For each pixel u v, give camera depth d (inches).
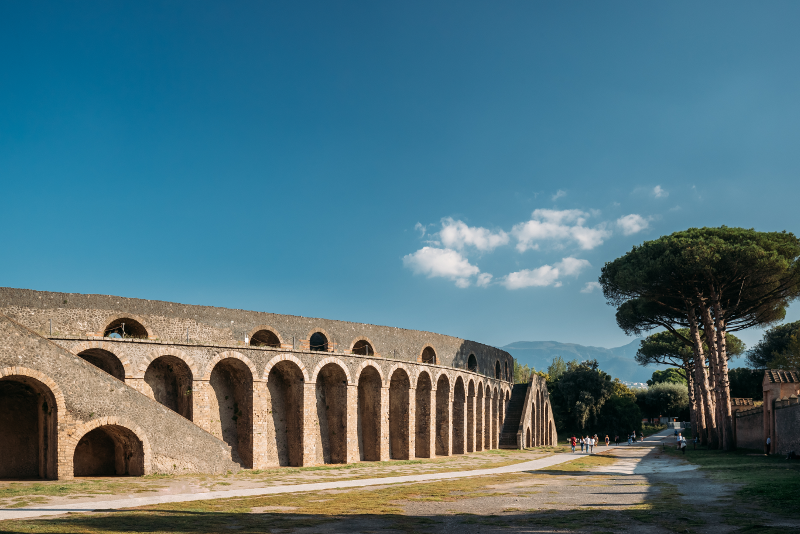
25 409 1135.6
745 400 2539.4
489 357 2728.8
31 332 1048.8
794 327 3383.4
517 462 1795.0
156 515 709.9
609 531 601.0
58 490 920.9
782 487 848.9
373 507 808.9
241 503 845.2
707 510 702.5
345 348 1809.8
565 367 4707.2
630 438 3009.4
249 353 1473.9
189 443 1230.9
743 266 1680.6
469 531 624.1
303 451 1560.0
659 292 1924.2
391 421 1974.7
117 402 1136.2
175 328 1405.0
